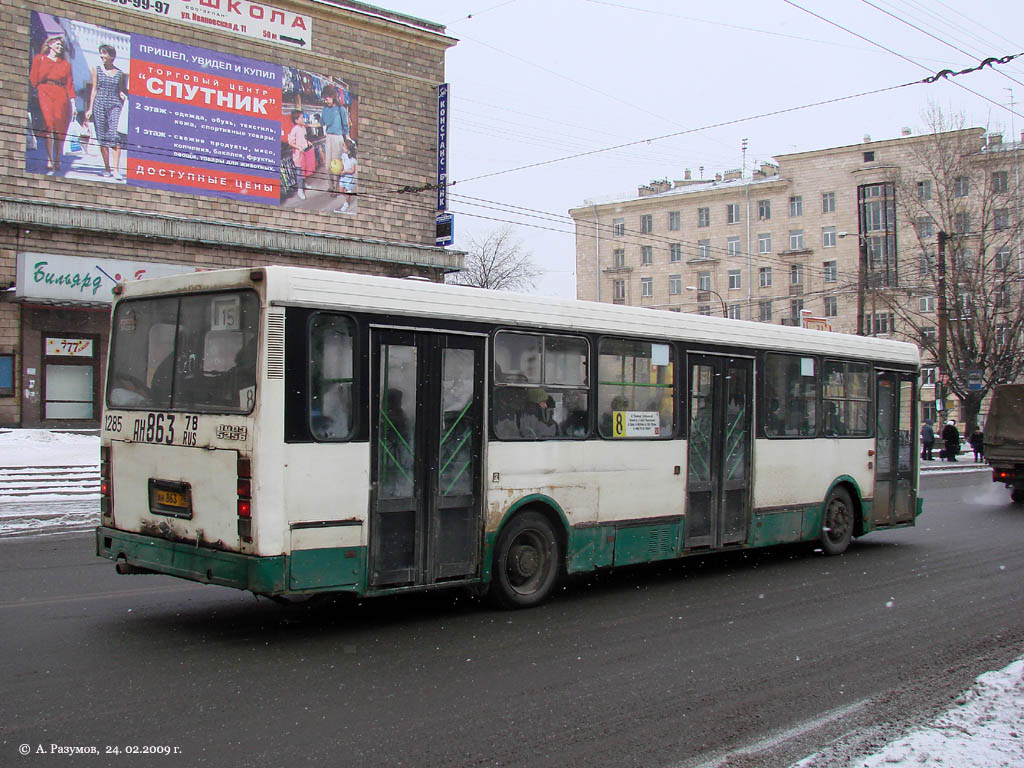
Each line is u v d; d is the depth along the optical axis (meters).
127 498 8.07
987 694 6.09
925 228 49.44
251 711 5.57
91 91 24.12
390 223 29.59
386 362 7.79
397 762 4.85
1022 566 11.97
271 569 6.96
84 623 7.79
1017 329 37.09
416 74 30.16
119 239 24.52
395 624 8.10
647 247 76.19
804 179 69.88
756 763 5.01
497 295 8.67
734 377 11.20
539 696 6.07
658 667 6.87
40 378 23.98
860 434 13.23
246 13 26.53
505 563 8.73
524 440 8.84
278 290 7.14
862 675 6.78
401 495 7.84
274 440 7.04
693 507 10.62
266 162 26.95
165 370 7.85
